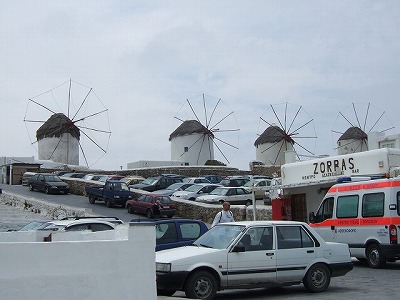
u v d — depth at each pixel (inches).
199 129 3304.6
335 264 501.0
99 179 1995.6
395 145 1909.4
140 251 321.1
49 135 2994.6
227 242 463.5
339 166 780.6
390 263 728.3
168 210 1382.9
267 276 466.9
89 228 601.6
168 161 2942.9
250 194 1561.3
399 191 647.8
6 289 287.9
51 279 298.2
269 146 3309.5
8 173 2388.0
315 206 828.6
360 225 674.8
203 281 440.1
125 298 314.5
